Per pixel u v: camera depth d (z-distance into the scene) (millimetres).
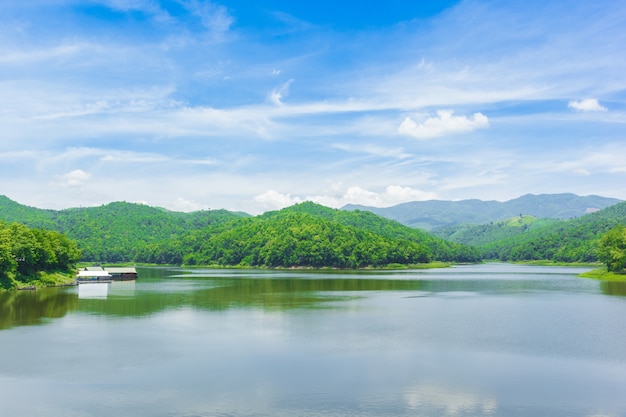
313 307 100062
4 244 137375
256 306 101688
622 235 190500
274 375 49094
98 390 44594
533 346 61844
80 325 77125
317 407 40469
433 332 71188
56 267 183625
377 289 145750
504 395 43531
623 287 148125
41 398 42562
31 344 62812
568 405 41312
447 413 39375
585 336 68125
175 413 39219
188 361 54281
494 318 84312
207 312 92250
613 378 48500
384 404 41188
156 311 93438
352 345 62406
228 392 44031
